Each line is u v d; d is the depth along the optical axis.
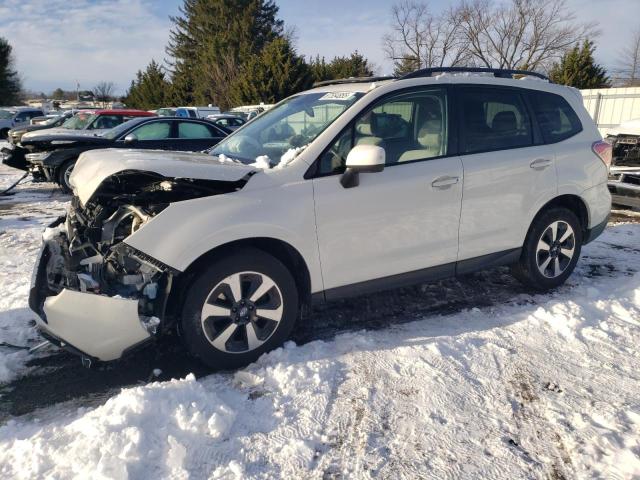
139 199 3.36
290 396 3.04
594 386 3.14
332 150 3.51
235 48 44.81
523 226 4.33
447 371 3.30
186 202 3.11
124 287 3.18
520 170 4.19
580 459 2.52
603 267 5.36
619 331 3.82
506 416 2.87
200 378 3.29
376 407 2.94
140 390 2.82
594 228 4.80
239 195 3.23
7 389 3.23
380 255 3.71
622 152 8.23
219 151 4.20
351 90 3.95
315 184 3.42
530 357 3.48
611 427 2.75
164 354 3.61
